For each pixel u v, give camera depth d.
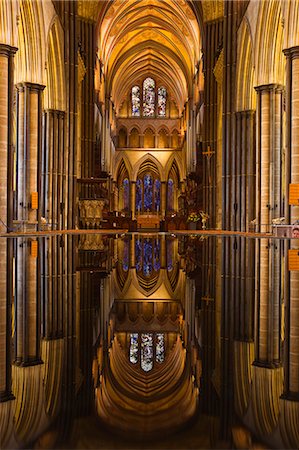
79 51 30.22
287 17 15.42
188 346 3.41
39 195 20.22
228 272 8.24
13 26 15.45
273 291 6.19
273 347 3.40
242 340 3.64
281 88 20.25
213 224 31.14
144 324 4.21
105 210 31.98
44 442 1.62
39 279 7.03
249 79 23.45
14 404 2.11
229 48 24.58
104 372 2.66
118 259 11.08
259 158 20.53
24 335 3.74
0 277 6.97
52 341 3.54
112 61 48.16
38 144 20.28
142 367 2.82
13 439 1.67
